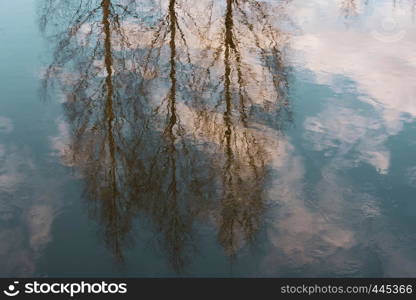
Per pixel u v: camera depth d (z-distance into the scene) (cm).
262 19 2366
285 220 1089
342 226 1080
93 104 1581
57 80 1741
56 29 2180
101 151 1333
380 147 1378
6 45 2019
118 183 1198
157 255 973
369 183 1225
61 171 1242
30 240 1012
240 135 1429
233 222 1073
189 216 1088
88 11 2377
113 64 1869
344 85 1733
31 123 1467
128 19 2303
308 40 2136
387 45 2097
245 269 948
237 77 1786
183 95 1661
